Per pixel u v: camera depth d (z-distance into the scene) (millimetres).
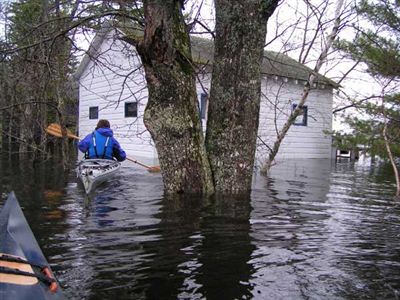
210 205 6410
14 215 3805
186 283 3637
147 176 9680
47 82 9891
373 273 3949
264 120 16125
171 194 7090
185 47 6695
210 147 7242
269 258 4258
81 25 7844
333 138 18156
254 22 6758
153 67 6480
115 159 9586
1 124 12688
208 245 4590
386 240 4945
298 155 17594
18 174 9914
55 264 3971
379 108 12172
